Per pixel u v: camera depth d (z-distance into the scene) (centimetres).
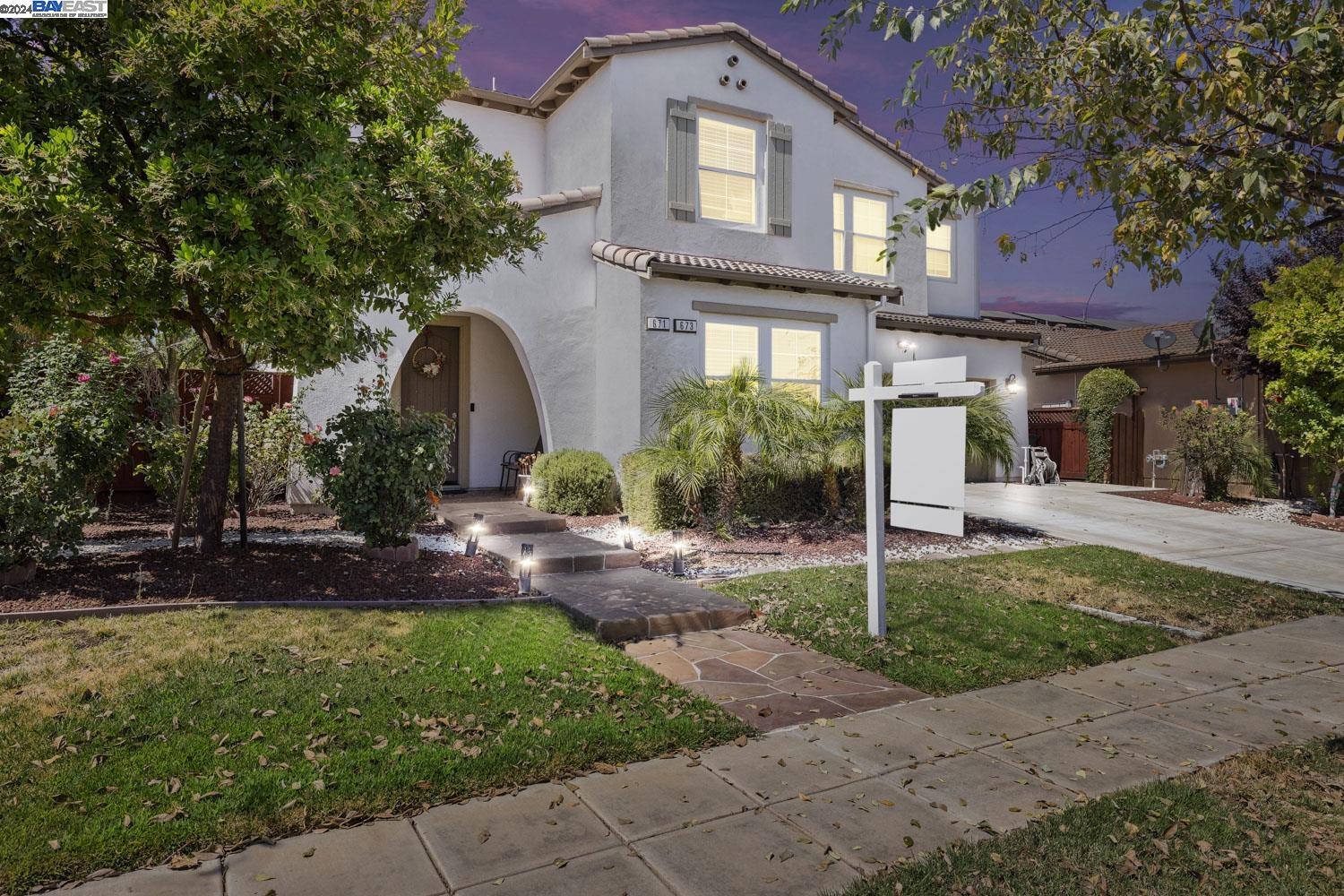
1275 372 1505
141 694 419
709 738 425
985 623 669
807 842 319
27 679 429
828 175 1480
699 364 1222
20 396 819
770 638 629
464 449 1441
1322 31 323
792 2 472
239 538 826
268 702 425
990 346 1777
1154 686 529
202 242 514
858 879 293
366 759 372
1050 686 526
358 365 1141
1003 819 341
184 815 319
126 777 343
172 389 1024
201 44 535
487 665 507
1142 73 417
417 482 768
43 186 469
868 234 1664
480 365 1445
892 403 1158
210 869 289
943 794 364
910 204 424
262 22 540
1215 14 424
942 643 609
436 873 291
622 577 788
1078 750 419
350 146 605
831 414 1111
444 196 604
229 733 387
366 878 286
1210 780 383
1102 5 468
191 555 729
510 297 1223
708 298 1227
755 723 451
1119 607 744
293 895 275
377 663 491
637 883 288
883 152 1659
